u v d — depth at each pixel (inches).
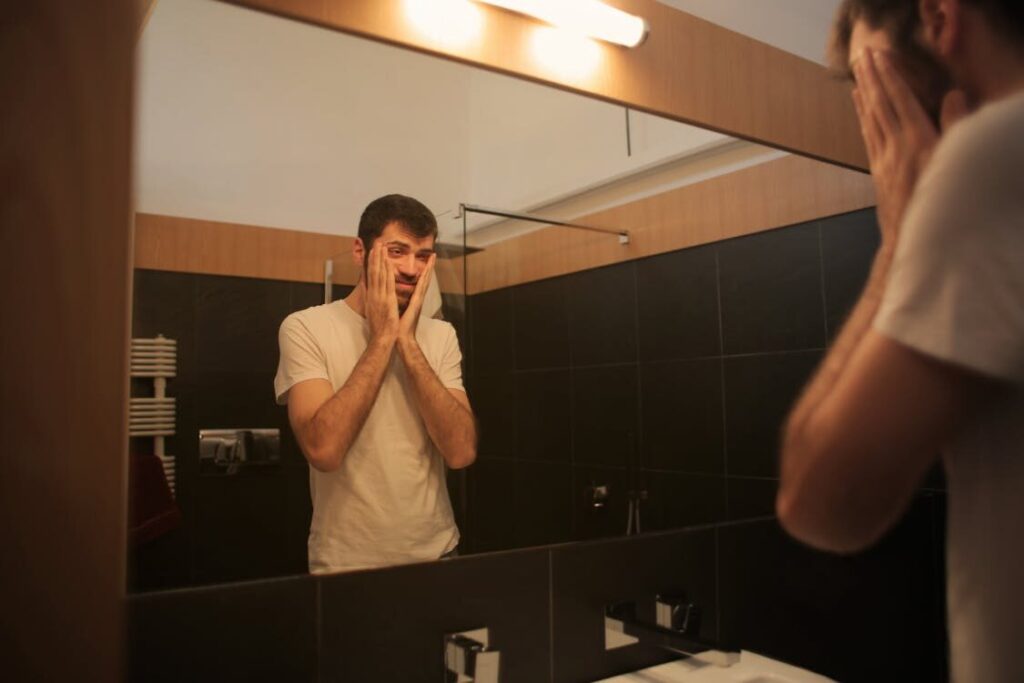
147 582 31.3
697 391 52.1
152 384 32.7
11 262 14.3
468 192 43.7
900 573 57.6
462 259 43.6
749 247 54.4
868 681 55.5
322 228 38.5
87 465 14.9
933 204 15.7
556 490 45.4
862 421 15.9
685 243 52.0
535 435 45.2
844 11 25.5
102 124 15.0
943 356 14.8
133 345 32.3
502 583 39.7
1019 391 15.8
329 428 37.5
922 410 15.4
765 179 54.6
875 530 17.1
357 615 35.3
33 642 14.3
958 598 17.7
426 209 42.1
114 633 15.0
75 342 14.8
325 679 34.2
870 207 57.9
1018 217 14.6
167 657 30.8
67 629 14.6
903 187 22.5
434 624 37.3
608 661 43.2
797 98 53.2
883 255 22.9
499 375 44.5
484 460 42.9
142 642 30.3
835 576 54.0
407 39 38.0
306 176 38.0
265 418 35.7
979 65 18.8
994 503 16.4
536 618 40.6
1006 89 18.1
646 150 50.0
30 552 14.3
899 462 15.8
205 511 33.3
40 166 14.5
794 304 56.0
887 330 15.8
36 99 14.5
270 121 36.9
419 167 41.8
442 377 42.1
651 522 49.2
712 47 49.1
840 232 57.2
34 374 14.4
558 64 42.7
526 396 45.3
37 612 14.3
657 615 45.4
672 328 51.5
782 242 55.5
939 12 19.8
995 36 18.3
